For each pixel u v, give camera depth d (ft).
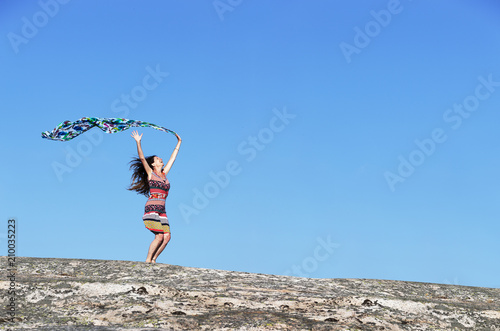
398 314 18.34
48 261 22.88
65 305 17.47
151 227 28.94
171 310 17.34
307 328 16.28
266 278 22.26
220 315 16.96
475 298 21.59
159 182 29.53
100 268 22.29
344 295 19.63
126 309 17.13
